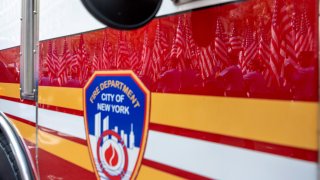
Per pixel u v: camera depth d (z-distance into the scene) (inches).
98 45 59.9
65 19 67.2
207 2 44.1
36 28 77.3
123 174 55.9
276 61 38.1
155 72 50.3
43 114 75.4
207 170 43.9
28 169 82.5
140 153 52.8
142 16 40.1
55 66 70.9
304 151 35.4
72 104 66.6
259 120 38.9
